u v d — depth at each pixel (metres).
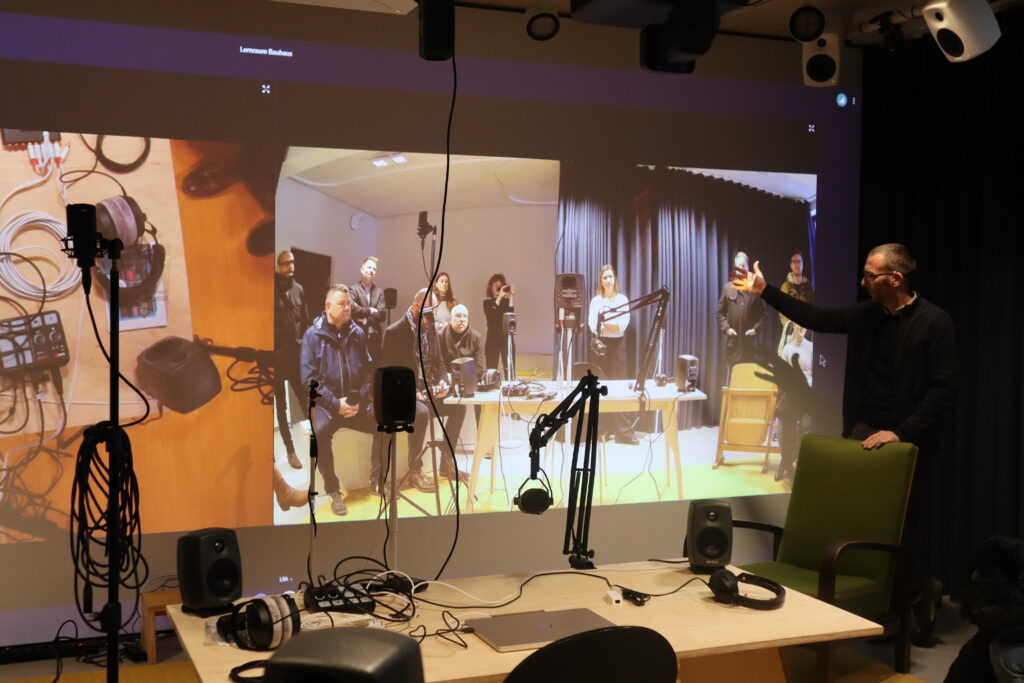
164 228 3.72
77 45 3.60
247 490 3.87
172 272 3.74
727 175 4.54
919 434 3.75
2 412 3.53
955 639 4.04
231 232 3.82
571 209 4.30
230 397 3.84
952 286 4.53
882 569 3.54
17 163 3.54
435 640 2.21
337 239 3.97
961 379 4.49
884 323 4.05
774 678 2.83
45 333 3.58
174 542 3.77
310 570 2.63
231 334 3.83
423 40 2.83
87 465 2.56
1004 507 4.32
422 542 4.14
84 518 2.61
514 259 4.23
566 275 4.30
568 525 2.82
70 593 3.65
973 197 4.41
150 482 3.73
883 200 4.75
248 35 3.82
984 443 4.40
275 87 3.86
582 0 2.87
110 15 3.64
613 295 4.38
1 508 3.55
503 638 2.18
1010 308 4.29
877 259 3.92
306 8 3.89
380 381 2.65
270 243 3.87
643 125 4.40
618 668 1.50
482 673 2.00
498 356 4.24
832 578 3.29
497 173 4.20
